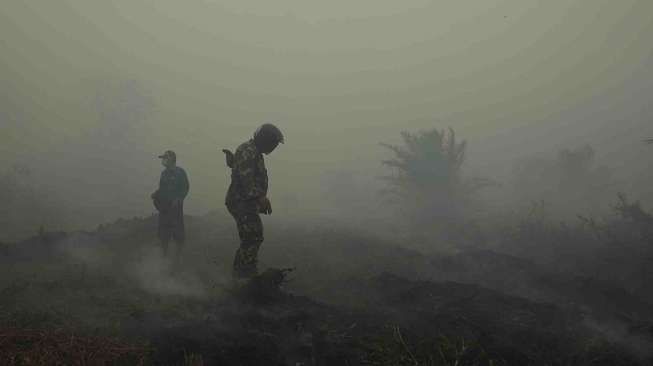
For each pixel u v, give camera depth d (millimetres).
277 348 2867
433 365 2719
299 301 3879
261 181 3969
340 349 2900
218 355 2678
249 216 3973
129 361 2516
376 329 3316
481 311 3918
